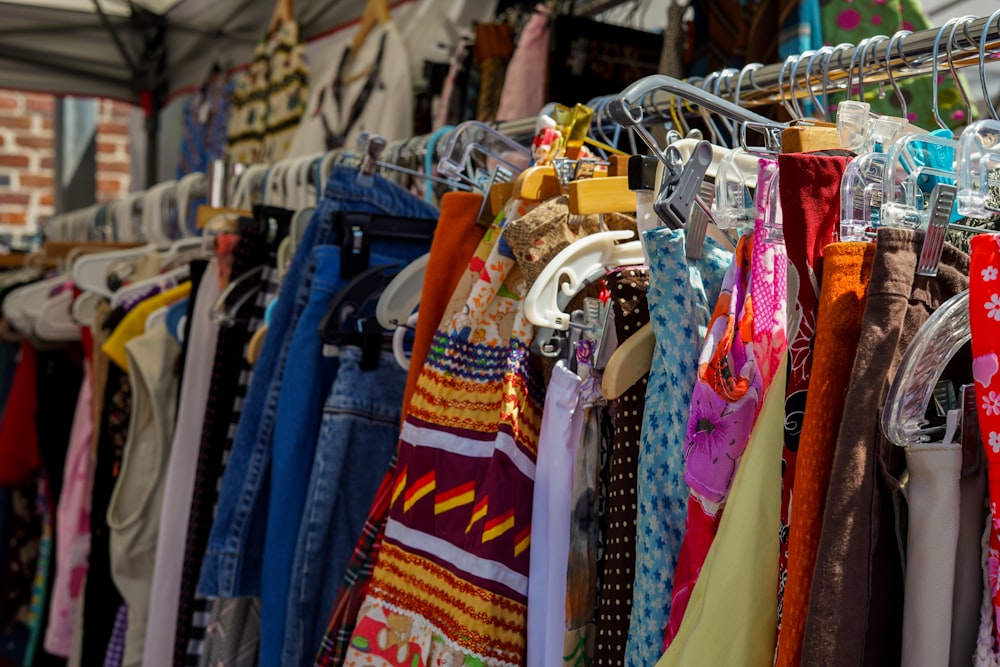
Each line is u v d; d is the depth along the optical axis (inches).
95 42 160.6
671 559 31.9
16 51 153.6
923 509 25.4
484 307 40.2
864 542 24.6
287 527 50.8
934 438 28.3
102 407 75.5
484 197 44.3
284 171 72.5
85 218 120.2
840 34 59.9
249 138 134.4
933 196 26.0
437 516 40.0
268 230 59.9
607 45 77.4
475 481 39.5
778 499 27.7
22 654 106.8
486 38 87.5
